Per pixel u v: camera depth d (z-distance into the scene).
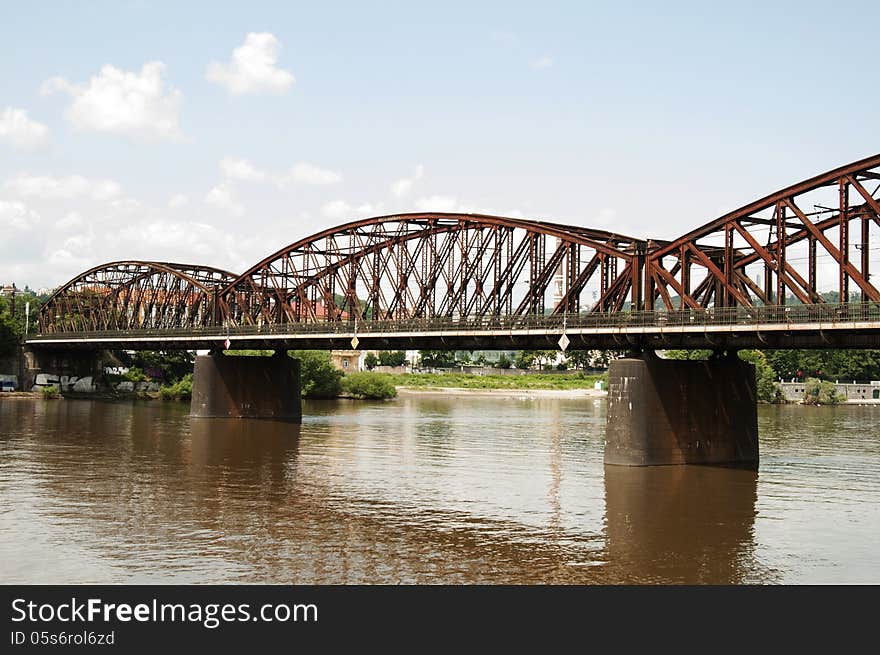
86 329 125.31
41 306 131.88
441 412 115.94
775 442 75.81
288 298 90.00
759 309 50.72
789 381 177.00
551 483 51.81
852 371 177.38
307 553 36.28
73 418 91.44
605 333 57.12
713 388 59.50
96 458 61.00
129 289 114.44
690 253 56.78
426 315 72.44
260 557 35.69
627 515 43.22
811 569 34.62
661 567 34.75
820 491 49.31
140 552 36.19
